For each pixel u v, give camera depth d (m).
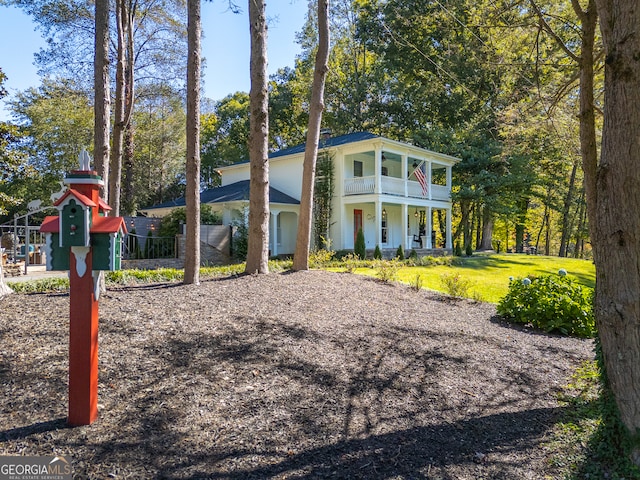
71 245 2.58
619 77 2.90
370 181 18.23
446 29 11.29
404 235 19.31
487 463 2.90
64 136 23.58
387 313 6.56
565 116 8.41
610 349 3.02
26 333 3.99
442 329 6.05
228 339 4.46
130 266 12.62
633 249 2.89
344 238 19.34
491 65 8.59
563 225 30.50
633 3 2.82
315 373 3.97
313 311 5.97
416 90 25.59
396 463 2.78
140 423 2.84
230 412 3.14
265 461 2.64
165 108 27.00
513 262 19.36
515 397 4.02
